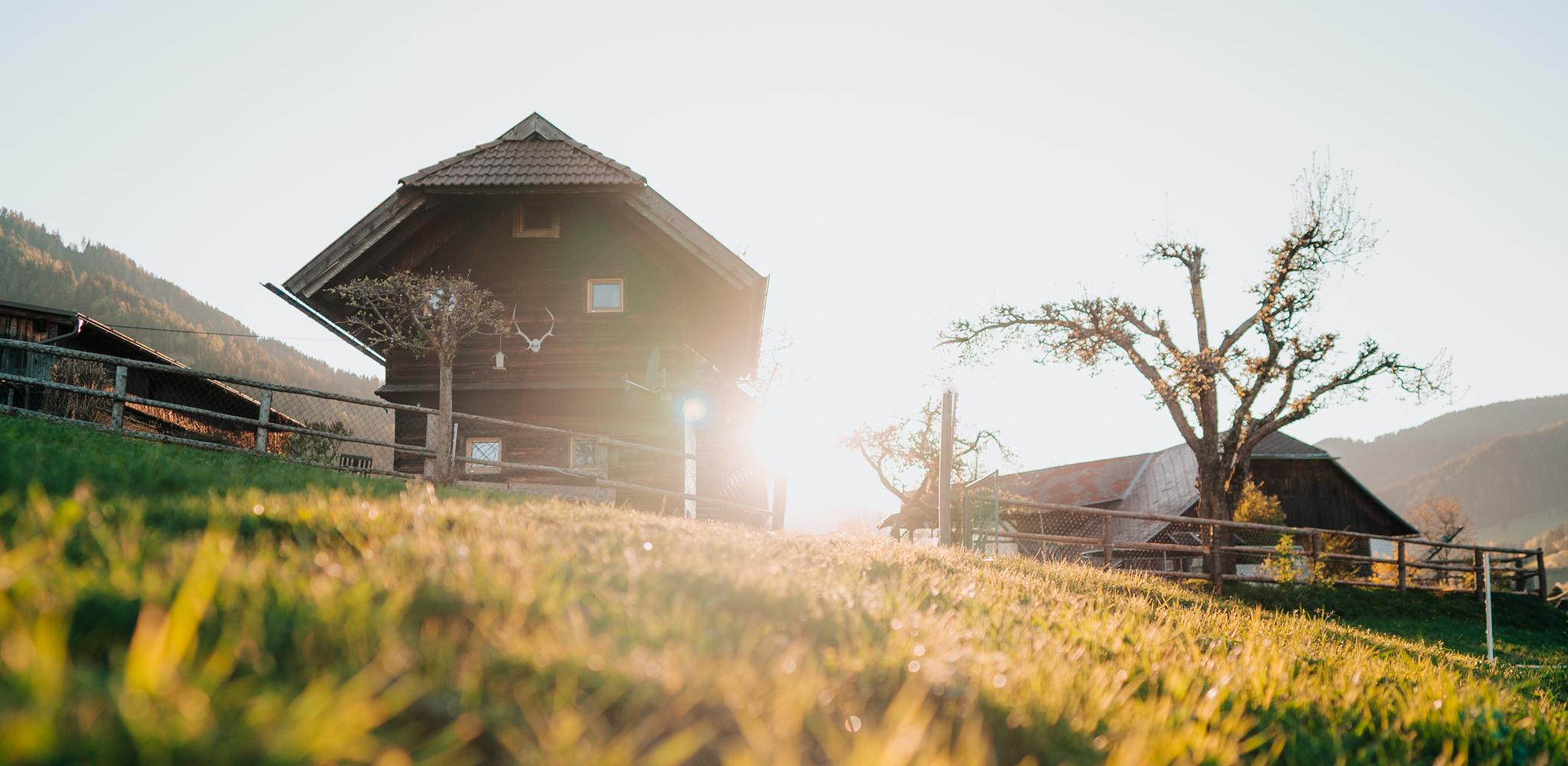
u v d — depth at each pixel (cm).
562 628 304
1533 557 2273
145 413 2270
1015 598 696
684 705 266
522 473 1881
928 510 3253
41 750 163
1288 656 631
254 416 2978
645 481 1877
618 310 1939
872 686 332
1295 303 2394
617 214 1962
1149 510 3691
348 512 487
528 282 1956
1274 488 3716
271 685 226
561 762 212
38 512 374
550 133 1986
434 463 1502
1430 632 1661
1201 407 2431
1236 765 352
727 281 1884
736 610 403
